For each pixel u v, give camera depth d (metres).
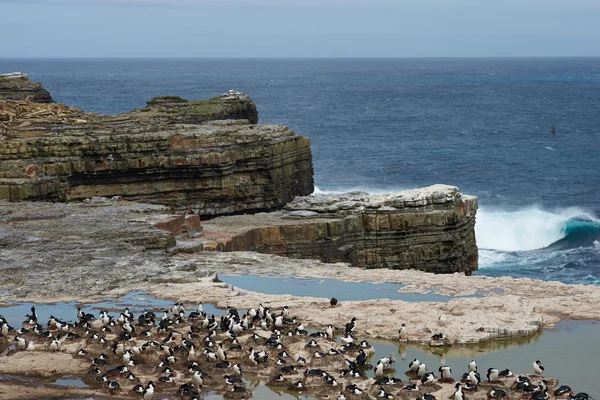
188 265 58.22
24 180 83.38
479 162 173.25
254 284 55.53
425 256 78.31
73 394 34.09
